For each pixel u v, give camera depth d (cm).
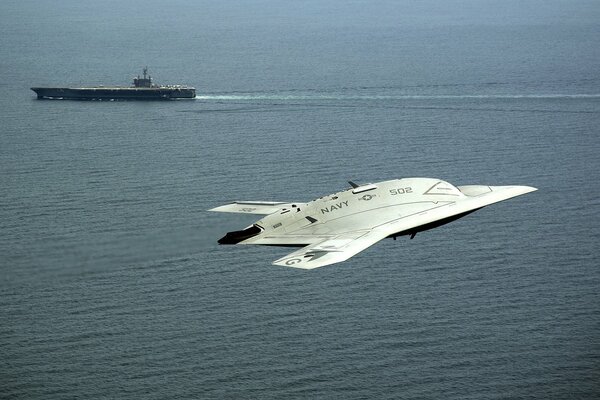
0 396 15938
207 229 11206
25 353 17425
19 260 11175
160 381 16350
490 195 11244
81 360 17150
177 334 18038
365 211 10812
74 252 11412
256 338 17825
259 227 10850
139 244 10881
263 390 16000
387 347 17425
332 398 15762
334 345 17550
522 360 16925
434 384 16188
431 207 10869
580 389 15888
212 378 16425
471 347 17388
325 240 10262
